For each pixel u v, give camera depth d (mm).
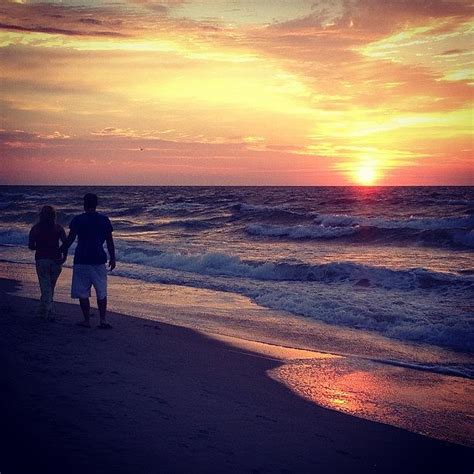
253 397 6301
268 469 4402
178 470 4172
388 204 46938
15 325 8609
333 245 25156
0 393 5375
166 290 14531
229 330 10070
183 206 52688
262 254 21672
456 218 28703
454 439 5430
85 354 7191
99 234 8789
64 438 4477
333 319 11125
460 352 8859
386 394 6773
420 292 13234
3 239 28219
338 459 4770
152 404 5566
